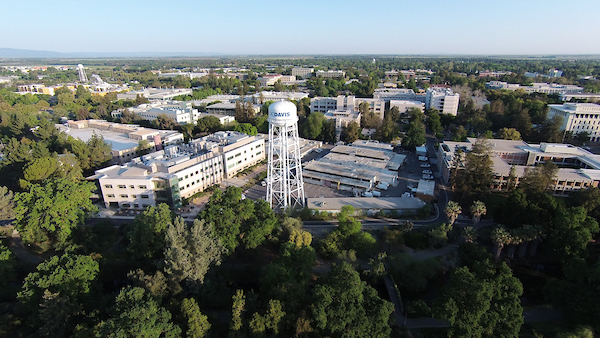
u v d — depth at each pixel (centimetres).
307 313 5900
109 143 15688
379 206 10838
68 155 12394
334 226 10175
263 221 8756
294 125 10312
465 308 5700
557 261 8306
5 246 8319
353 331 5419
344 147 16612
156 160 11988
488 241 9269
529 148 14125
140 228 7944
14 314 6378
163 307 5619
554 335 6147
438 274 8388
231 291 7269
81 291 6550
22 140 15350
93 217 10512
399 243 9144
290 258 7450
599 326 5962
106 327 5112
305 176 13512
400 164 14725
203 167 12369
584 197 9112
